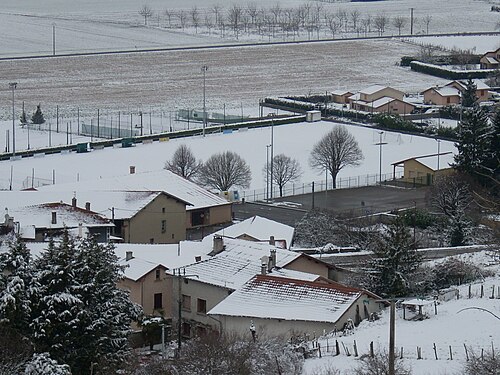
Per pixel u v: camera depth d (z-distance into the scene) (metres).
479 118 140.50
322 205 141.88
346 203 143.38
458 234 116.88
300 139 192.50
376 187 155.12
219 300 88.00
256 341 69.69
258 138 192.75
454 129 193.00
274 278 85.38
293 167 153.88
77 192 125.31
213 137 193.75
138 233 123.06
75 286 67.12
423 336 73.19
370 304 82.69
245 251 94.62
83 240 76.12
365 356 67.19
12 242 81.12
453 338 72.31
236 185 152.25
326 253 112.44
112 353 67.69
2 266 67.31
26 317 65.88
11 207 116.94
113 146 185.00
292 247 115.81
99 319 67.12
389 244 92.62
